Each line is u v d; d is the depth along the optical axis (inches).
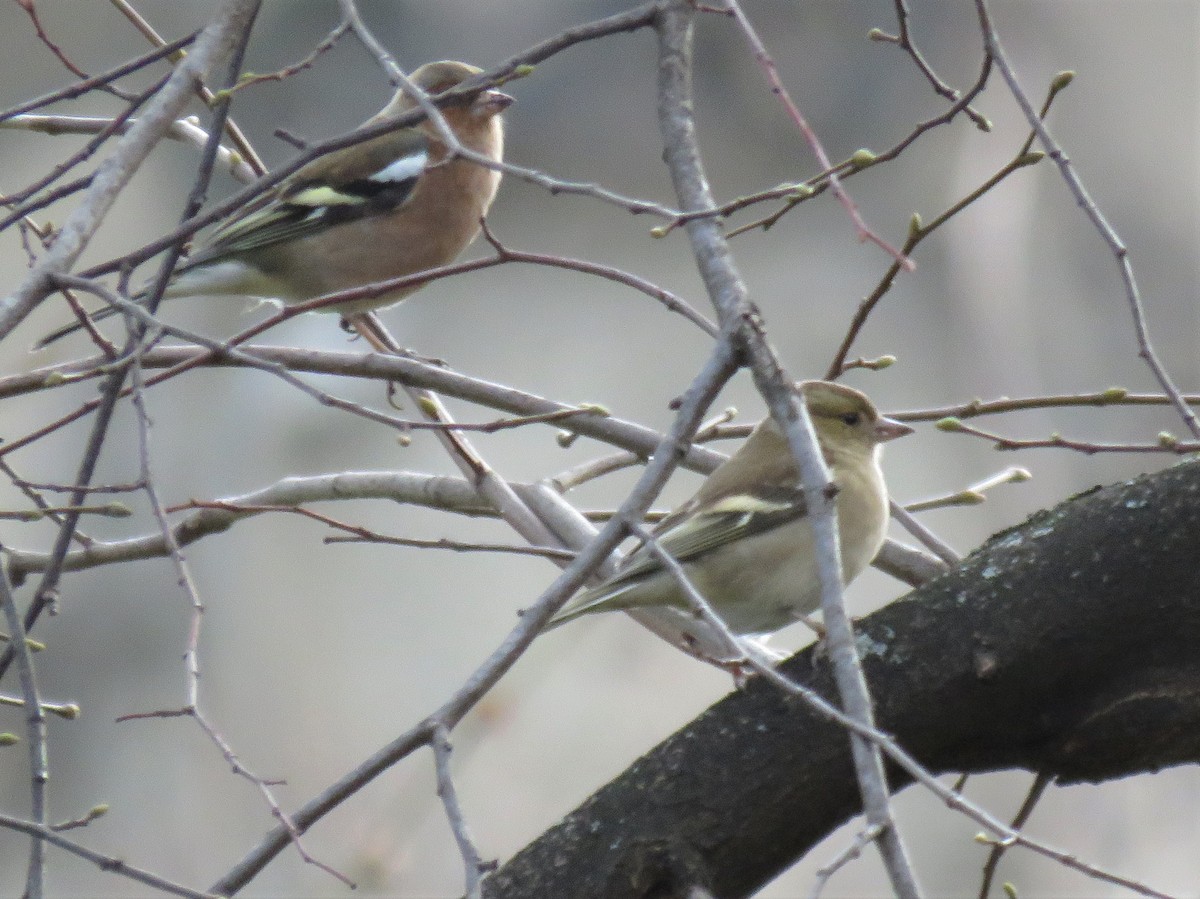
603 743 597.6
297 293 347.3
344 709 650.8
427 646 665.0
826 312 756.0
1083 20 761.6
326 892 585.6
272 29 741.9
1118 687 177.0
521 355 764.6
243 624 657.0
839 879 570.6
